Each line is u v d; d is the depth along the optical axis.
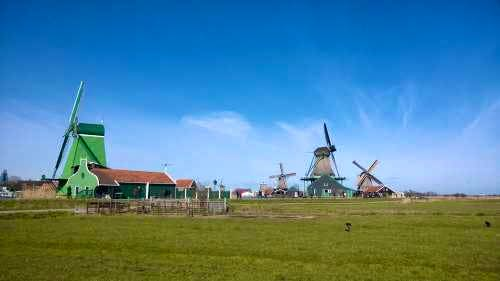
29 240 28.83
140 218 49.94
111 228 36.81
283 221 44.94
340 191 147.75
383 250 24.97
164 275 18.56
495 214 52.47
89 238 29.81
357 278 18.20
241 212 60.25
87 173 94.25
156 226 38.91
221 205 59.44
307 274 18.86
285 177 177.00
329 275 18.67
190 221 44.97
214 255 23.58
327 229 36.28
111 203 60.25
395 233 33.25
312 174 154.25
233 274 18.80
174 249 25.39
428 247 26.03
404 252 24.30
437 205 79.56
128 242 27.95
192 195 126.00
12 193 103.94
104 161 107.88
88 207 60.06
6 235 31.25
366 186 159.50
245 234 32.56
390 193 157.00
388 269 19.95
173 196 112.00
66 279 17.80
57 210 62.56
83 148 104.75
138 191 103.38
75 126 104.38
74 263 21.02
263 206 75.06
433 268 20.23
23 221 44.16
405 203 90.50
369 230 35.44
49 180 103.62
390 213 56.31
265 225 39.94
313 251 24.70
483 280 17.91
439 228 37.09
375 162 164.25
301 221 44.91
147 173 110.19
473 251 24.56
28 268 19.83
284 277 18.30
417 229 36.28
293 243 27.73
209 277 18.23
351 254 23.72
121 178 101.06
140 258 22.48
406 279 18.05
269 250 25.00
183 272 19.14
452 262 21.47
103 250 25.09
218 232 33.94
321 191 149.25
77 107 105.25
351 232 33.94
